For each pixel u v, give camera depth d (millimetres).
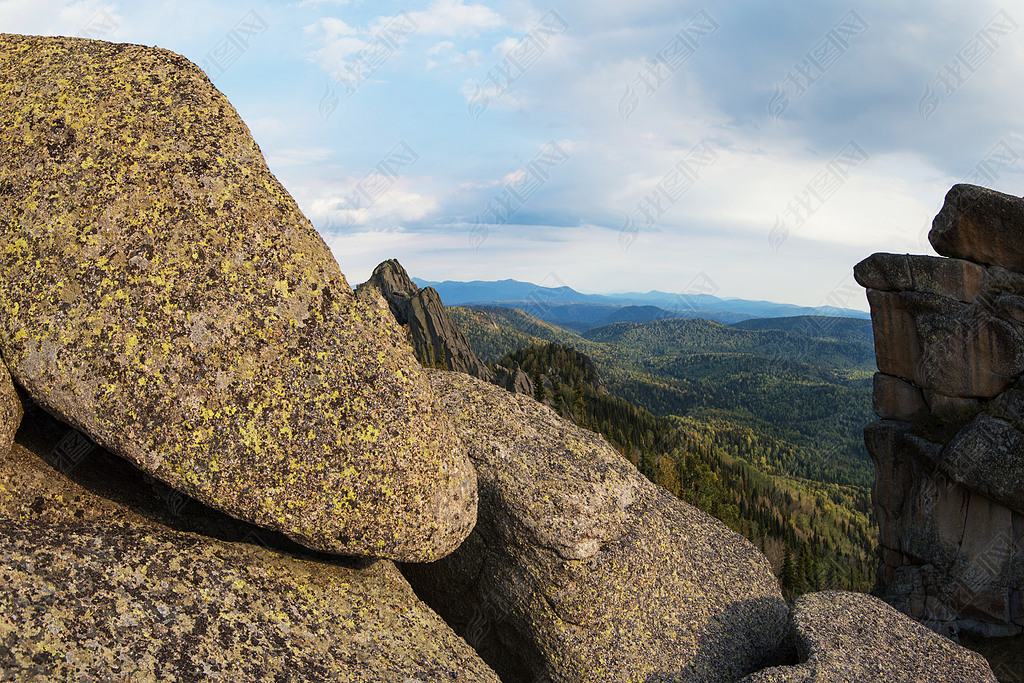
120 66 5965
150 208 5371
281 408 5137
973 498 21812
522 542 8094
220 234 5367
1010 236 21844
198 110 5922
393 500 5570
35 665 4215
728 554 10766
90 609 4645
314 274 5551
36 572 4699
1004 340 21984
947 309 23266
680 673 8242
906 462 24219
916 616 22625
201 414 4934
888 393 25547
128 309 4965
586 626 8133
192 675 4512
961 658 8594
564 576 8062
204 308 5043
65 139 5574
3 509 5023
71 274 5066
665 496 12273
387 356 5781
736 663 8742
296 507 5246
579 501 8258
